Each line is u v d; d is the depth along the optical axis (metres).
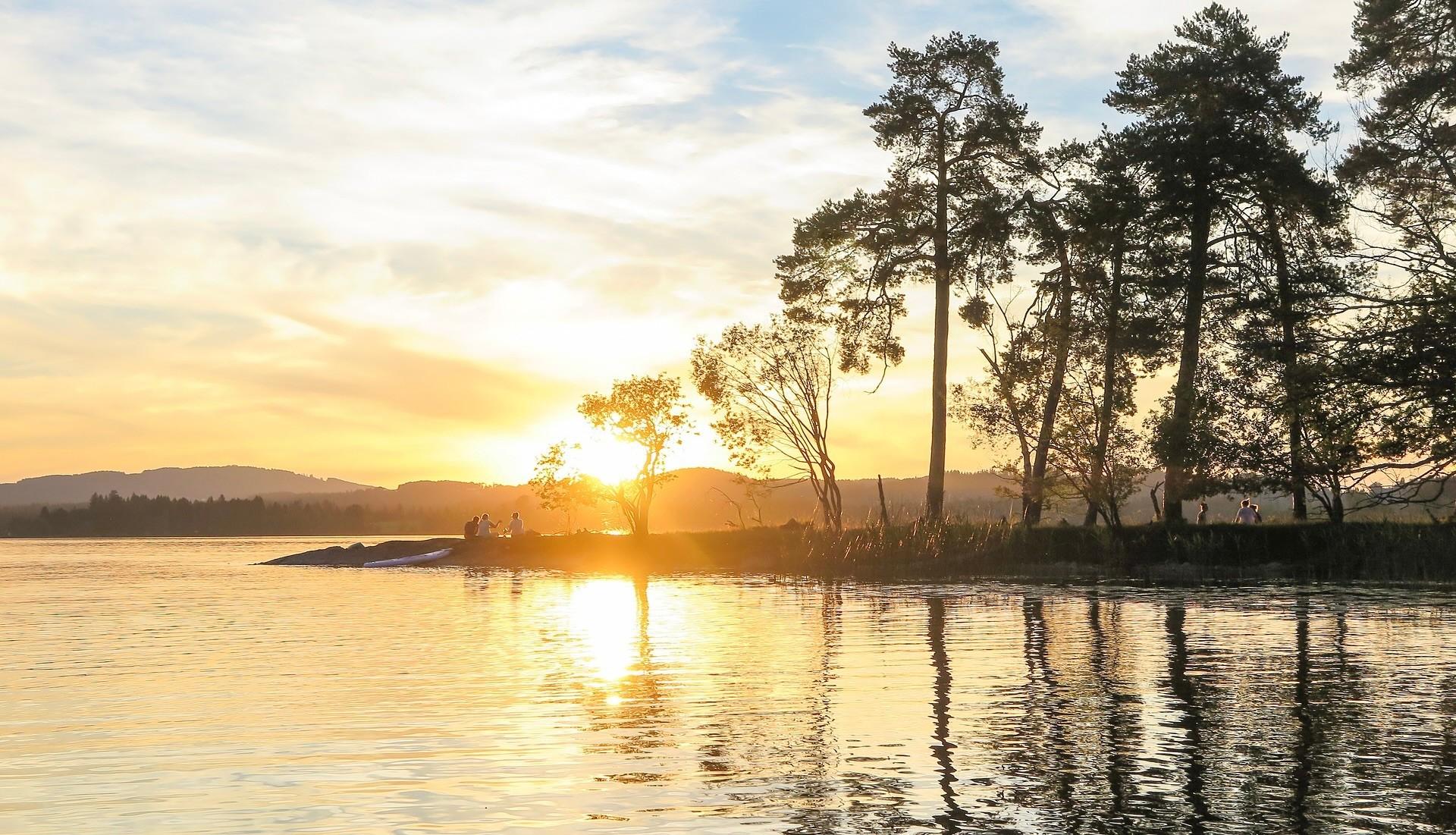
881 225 48.94
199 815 10.09
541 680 17.53
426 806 10.30
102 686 17.44
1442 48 41.50
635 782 11.06
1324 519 42.75
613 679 17.52
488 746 12.69
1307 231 44.16
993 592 34.31
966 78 49.59
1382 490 39.12
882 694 15.80
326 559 68.75
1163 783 10.86
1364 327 39.78
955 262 48.12
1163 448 40.91
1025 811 10.01
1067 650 20.22
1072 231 46.53
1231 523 43.28
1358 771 11.27
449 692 16.38
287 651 21.64
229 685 17.36
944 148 49.25
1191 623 24.36
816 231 49.66
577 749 12.52
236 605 34.09
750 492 57.06
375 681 17.55
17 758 12.28
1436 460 37.97
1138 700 15.09
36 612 32.09
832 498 54.59
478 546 63.91
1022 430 45.84
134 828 9.76
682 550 55.44
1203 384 41.84
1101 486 42.69
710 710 14.73
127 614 31.09
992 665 18.45
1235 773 11.22
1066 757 11.92
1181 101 44.75
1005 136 47.88
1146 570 40.88
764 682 17.02
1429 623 23.73
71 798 10.69
